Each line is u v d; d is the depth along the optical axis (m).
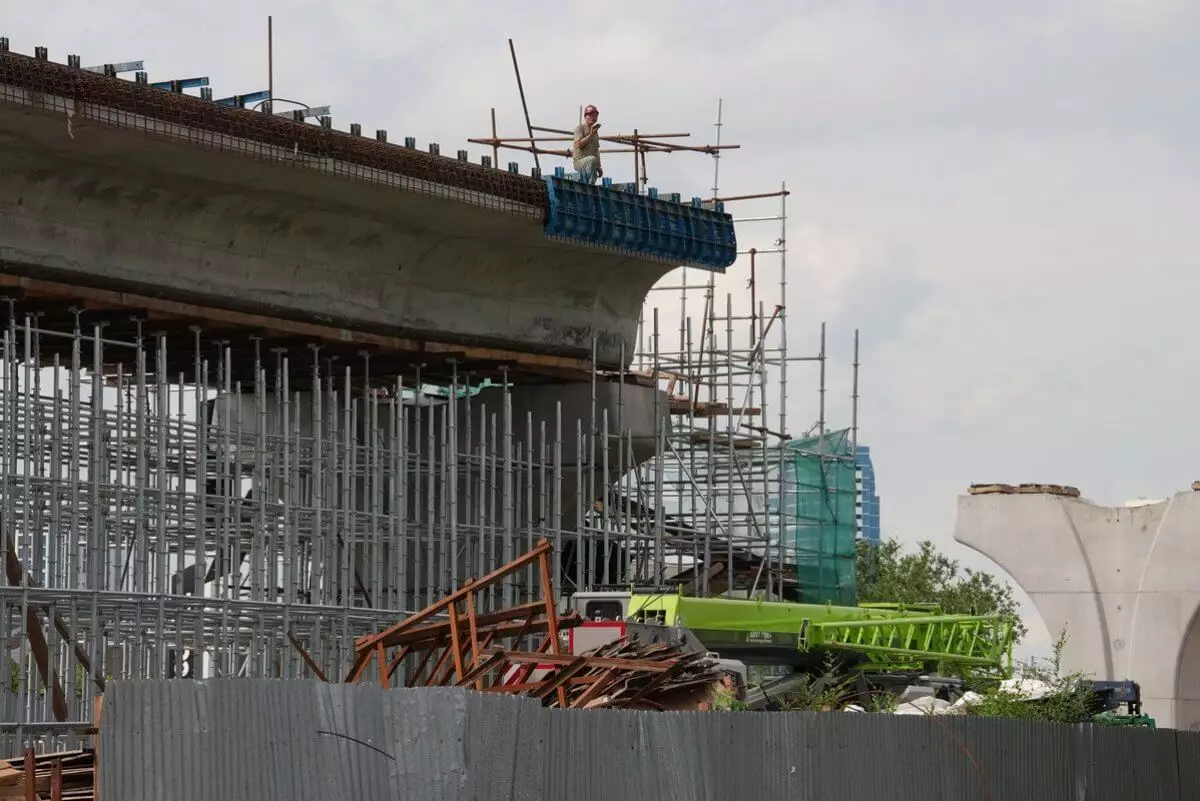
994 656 61.03
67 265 48.69
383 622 52.03
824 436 71.69
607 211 59.69
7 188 46.97
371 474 55.91
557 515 59.62
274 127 49.50
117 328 52.38
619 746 24.55
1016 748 34.22
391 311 57.38
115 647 44.09
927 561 120.75
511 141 68.00
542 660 31.30
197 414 48.66
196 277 51.69
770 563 66.94
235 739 19.83
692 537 67.50
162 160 48.41
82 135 46.06
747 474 70.75
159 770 19.23
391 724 21.11
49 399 45.72
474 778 21.30
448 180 54.50
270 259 53.50
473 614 32.47
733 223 64.38
